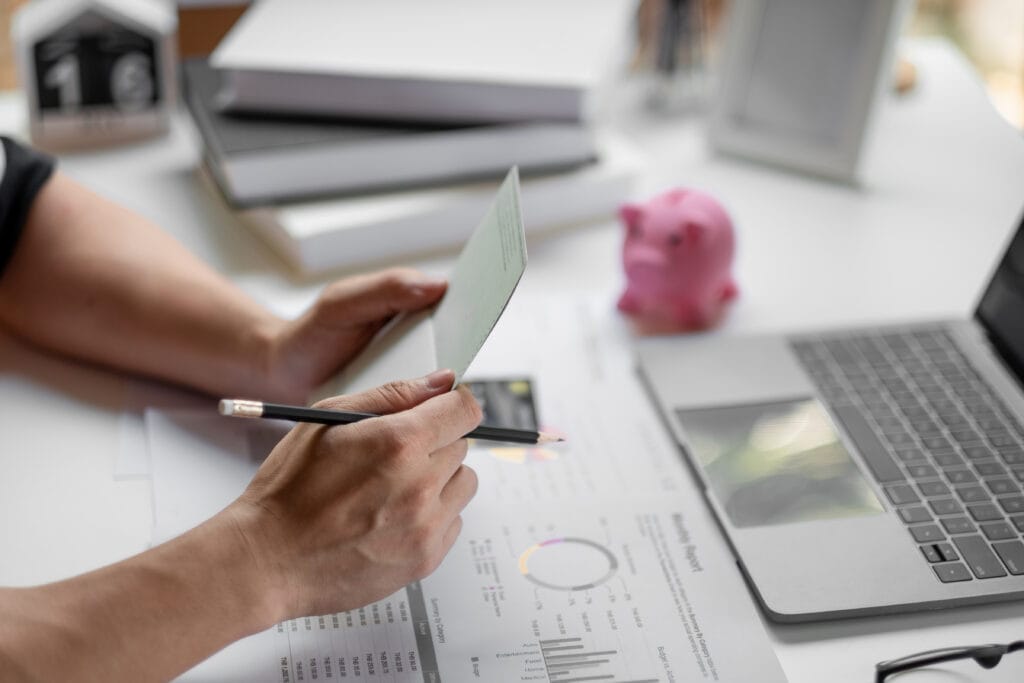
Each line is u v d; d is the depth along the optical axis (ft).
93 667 1.59
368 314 2.23
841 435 2.22
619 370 2.48
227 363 2.32
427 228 2.89
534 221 3.05
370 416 1.79
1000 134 3.54
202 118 2.97
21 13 3.33
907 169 3.35
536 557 1.96
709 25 4.05
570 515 2.06
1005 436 2.21
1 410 2.27
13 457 2.15
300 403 2.34
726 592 1.89
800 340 2.53
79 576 1.69
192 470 2.12
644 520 2.05
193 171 3.25
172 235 2.92
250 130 2.90
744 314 2.71
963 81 3.84
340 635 1.79
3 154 2.48
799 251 2.96
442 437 1.79
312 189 2.89
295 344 2.27
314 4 3.34
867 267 2.89
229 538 1.70
